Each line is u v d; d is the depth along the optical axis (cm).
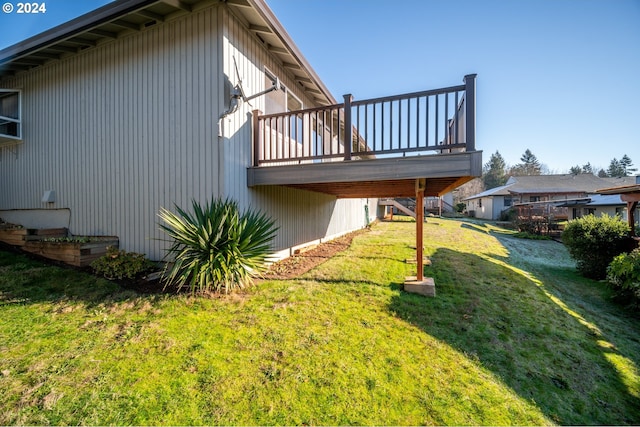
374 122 432
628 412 225
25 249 541
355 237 984
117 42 530
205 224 383
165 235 494
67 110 587
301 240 725
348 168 444
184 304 343
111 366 233
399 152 418
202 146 464
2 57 556
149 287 400
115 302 348
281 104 638
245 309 334
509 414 207
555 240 1311
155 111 500
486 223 2000
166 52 489
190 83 471
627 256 504
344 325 308
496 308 387
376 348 270
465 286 462
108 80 541
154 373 226
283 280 447
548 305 421
